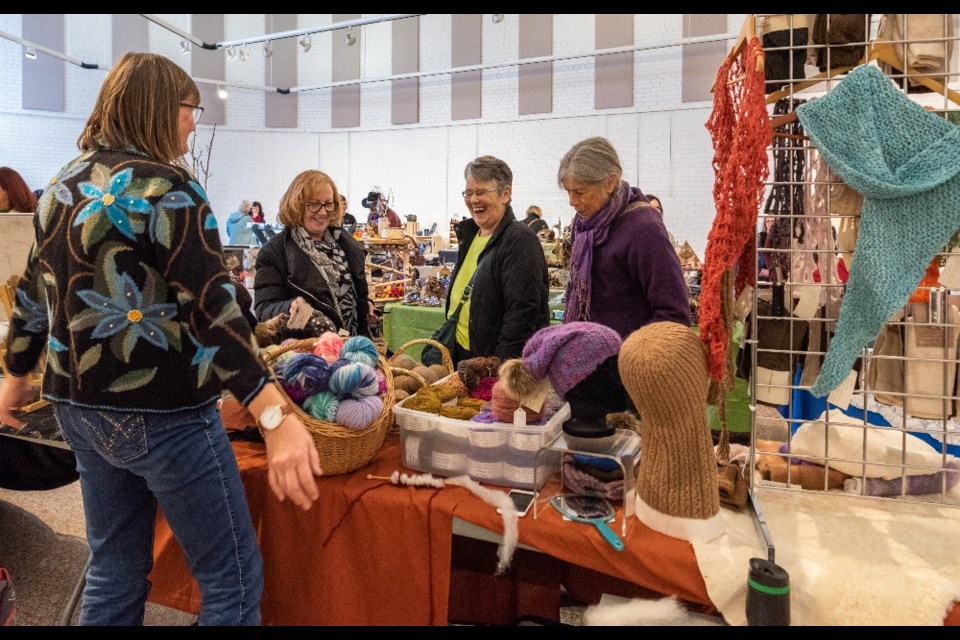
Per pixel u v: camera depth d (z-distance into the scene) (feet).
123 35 34.37
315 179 7.50
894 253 4.14
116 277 3.64
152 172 3.71
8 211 10.21
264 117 37.83
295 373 4.72
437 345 6.87
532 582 5.25
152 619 6.60
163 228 3.62
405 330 14.10
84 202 3.70
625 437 4.52
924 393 4.78
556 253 14.62
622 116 32.78
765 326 5.80
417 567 4.57
